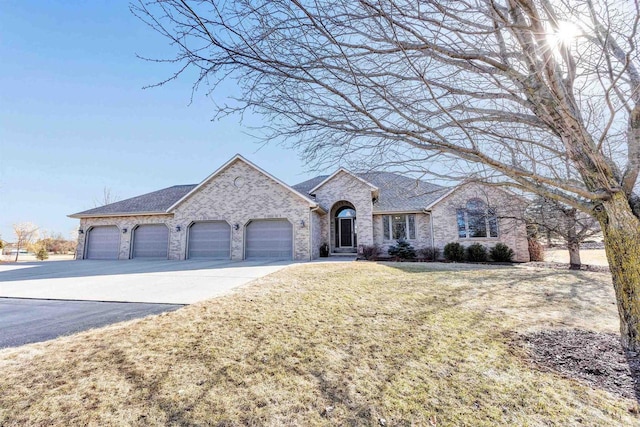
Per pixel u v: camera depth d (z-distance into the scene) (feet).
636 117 11.79
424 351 14.24
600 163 11.08
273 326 17.51
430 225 63.67
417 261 56.70
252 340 15.49
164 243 67.92
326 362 13.17
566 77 11.86
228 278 34.83
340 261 55.16
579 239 44.93
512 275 35.68
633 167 12.07
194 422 9.34
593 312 20.51
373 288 27.81
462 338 15.79
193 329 17.02
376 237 67.41
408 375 12.06
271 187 62.80
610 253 13.12
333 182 69.05
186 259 63.52
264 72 10.03
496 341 15.38
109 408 9.95
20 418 9.41
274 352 14.12
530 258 58.18
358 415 9.67
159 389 11.05
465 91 12.66
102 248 71.36
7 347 14.71
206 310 20.62
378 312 20.26
